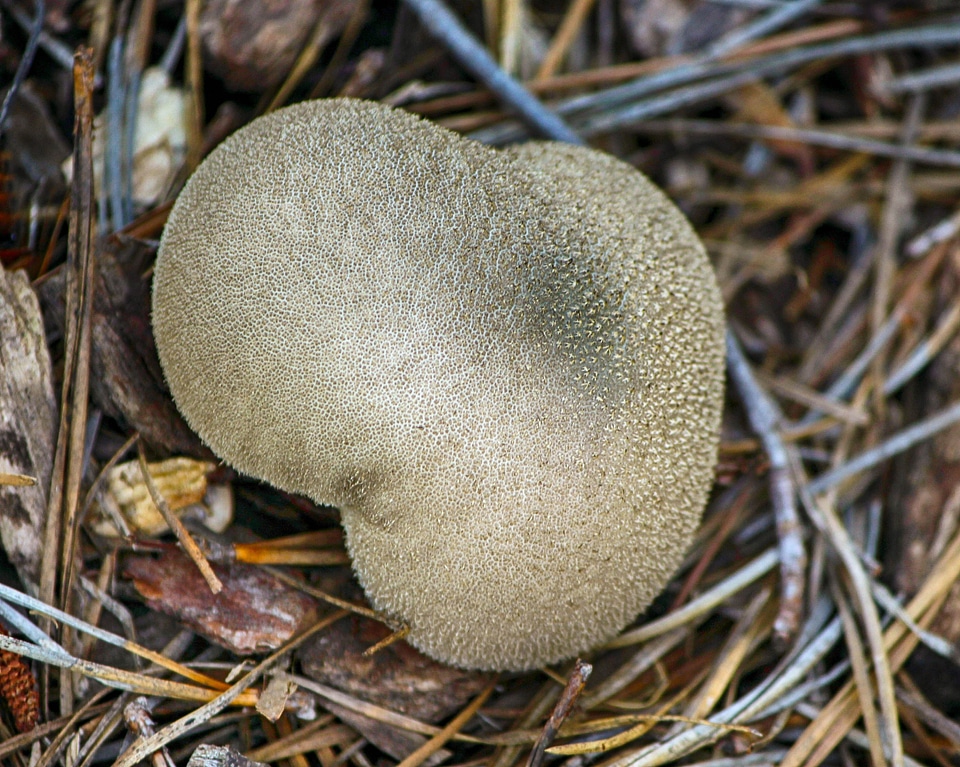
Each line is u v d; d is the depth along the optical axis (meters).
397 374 0.24
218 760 0.24
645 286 0.24
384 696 0.25
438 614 0.24
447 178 0.24
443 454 0.24
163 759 0.24
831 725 0.25
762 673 0.25
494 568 0.24
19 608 0.24
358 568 0.24
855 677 0.25
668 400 0.24
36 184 0.25
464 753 0.25
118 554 0.24
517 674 0.25
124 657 0.24
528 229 0.24
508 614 0.24
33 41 0.25
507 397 0.24
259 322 0.24
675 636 0.25
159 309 0.24
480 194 0.24
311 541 0.25
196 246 0.24
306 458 0.24
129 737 0.24
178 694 0.24
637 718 0.24
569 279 0.24
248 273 0.24
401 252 0.24
